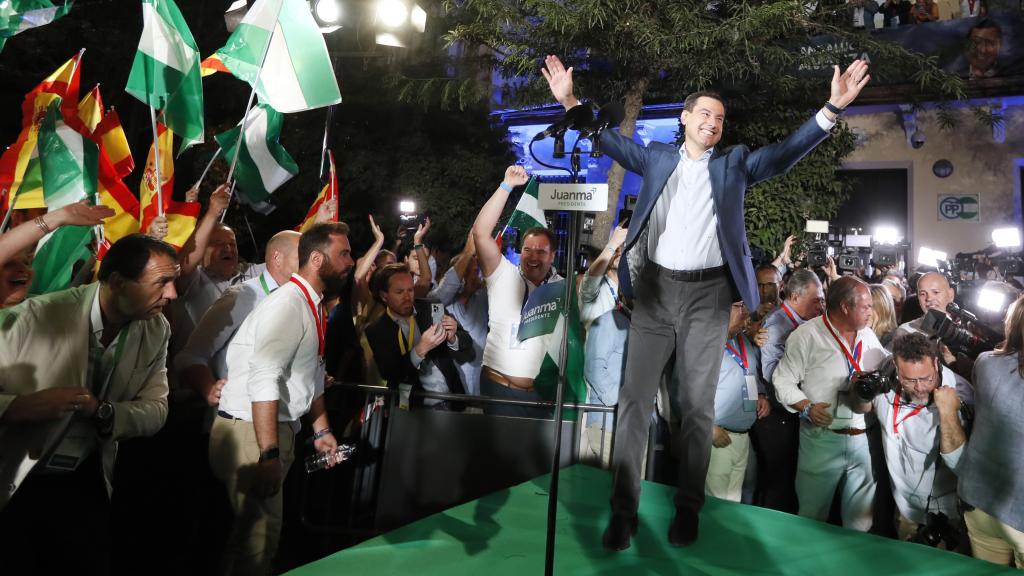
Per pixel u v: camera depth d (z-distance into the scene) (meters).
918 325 4.36
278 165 4.92
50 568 2.56
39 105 3.73
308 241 3.16
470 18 9.60
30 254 2.93
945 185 11.54
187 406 3.85
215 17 11.87
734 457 4.19
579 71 8.52
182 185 10.07
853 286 4.00
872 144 12.05
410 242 6.43
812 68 8.58
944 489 3.69
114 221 4.02
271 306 3.01
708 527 3.07
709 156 2.80
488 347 4.36
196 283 4.23
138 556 3.89
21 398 2.31
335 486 4.14
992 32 10.69
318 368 3.36
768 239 9.59
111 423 2.51
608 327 4.15
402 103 11.55
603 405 4.00
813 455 4.07
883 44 8.06
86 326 2.56
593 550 2.82
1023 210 11.09
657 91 8.76
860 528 4.03
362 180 11.45
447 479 3.96
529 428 3.95
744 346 4.28
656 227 2.83
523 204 4.75
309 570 2.61
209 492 4.00
